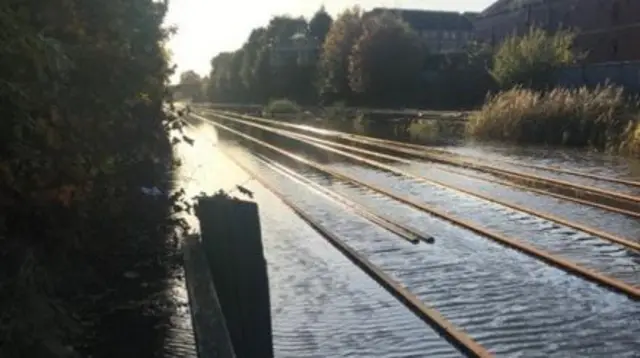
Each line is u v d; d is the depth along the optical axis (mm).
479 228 12125
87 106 6020
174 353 6164
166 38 8609
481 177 20031
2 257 5105
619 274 9258
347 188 18062
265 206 15297
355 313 7629
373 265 9617
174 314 7023
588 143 31938
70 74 5742
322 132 43594
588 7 64125
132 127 7129
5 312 4160
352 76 68062
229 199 6121
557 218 13117
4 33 4023
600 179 19469
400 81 65438
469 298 8125
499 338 6832
